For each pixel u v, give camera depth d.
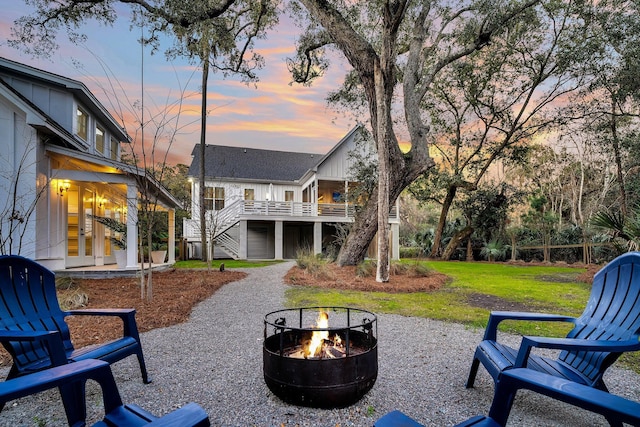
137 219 8.29
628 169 17.39
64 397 1.91
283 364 2.42
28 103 7.88
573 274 11.73
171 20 8.90
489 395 2.65
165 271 10.61
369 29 11.96
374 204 10.79
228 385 2.81
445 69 16.36
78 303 5.59
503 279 10.27
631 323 2.13
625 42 11.71
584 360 2.34
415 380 2.93
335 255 15.19
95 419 2.29
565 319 2.63
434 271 11.21
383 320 5.11
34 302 2.61
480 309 5.88
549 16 13.43
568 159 25.31
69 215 9.96
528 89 16.56
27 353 2.40
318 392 2.35
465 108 18.48
